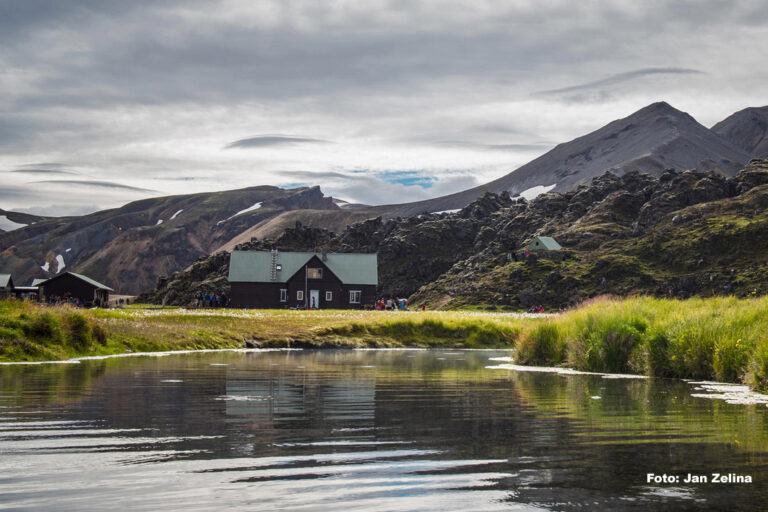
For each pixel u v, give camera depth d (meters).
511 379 24.83
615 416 15.70
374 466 10.81
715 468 10.82
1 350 28.48
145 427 13.82
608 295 38.28
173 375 24.11
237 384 21.62
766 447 12.37
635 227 168.75
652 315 30.95
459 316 65.69
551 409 16.80
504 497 9.26
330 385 21.95
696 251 147.12
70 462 10.88
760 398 19.11
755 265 136.00
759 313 26.09
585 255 163.88
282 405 17.06
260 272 136.12
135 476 10.10
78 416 15.05
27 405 16.55
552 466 10.91
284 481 9.92
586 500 9.18
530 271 159.75
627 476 10.37
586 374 27.41
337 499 9.11
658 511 8.77
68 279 125.06
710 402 18.20
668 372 26.38
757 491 9.61
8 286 117.44
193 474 10.23
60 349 30.97
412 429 13.86
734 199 167.25
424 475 10.30
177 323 51.00
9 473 10.22
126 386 20.52
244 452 11.66
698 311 28.56
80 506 8.73
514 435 13.32
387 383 22.92
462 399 18.61
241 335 48.34
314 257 135.12
